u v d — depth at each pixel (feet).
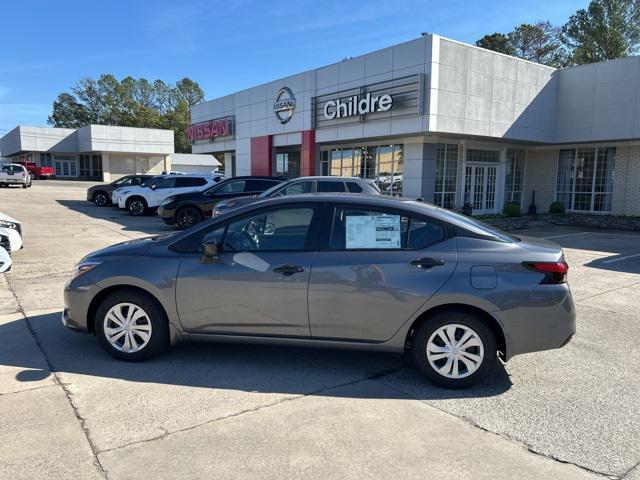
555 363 15.97
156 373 14.55
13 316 19.94
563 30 140.56
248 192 53.78
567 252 41.04
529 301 13.33
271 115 75.61
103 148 174.81
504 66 57.31
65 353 15.97
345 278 13.87
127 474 9.68
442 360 13.97
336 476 9.71
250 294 14.34
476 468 10.07
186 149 299.58
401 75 53.26
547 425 11.89
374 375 14.73
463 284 13.43
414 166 58.95
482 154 65.72
